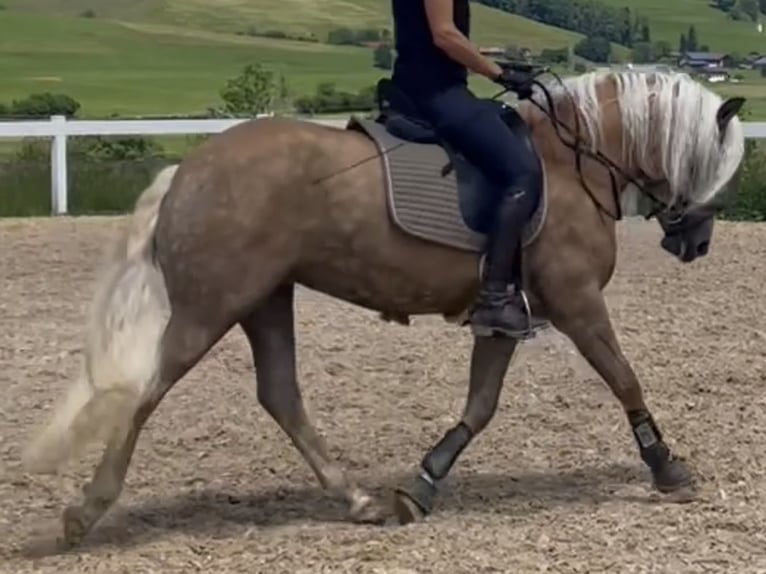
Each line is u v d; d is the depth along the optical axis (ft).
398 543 18.99
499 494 21.56
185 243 18.83
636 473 22.70
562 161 20.48
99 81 126.62
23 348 31.55
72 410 19.26
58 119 55.06
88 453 23.68
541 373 29.19
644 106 20.86
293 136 19.30
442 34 19.43
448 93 19.79
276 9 167.43
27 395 27.53
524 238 19.93
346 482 20.44
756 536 19.19
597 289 20.49
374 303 20.13
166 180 19.49
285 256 19.16
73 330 33.50
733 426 25.20
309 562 18.21
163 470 23.04
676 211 21.50
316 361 30.32
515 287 20.08
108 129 55.83
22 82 124.98
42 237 47.85
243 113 68.18
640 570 17.75
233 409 26.61
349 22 157.89
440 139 19.88
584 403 26.89
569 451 23.93
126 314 19.16
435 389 28.12
